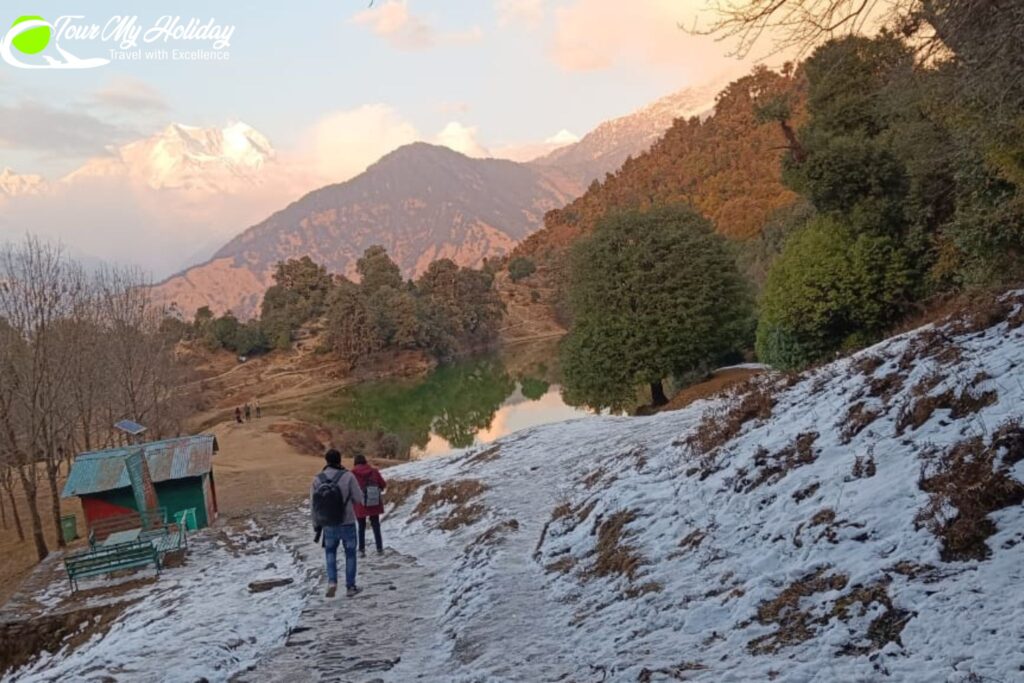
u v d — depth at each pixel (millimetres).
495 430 57781
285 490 32312
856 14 7484
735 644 5945
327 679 7520
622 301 38281
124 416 43875
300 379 110812
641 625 6988
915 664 4664
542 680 6254
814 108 29500
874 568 5941
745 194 158500
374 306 120375
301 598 11688
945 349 9445
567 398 42000
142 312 52188
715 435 11750
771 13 7461
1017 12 7594
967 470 6469
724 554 7680
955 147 20266
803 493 7918
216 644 10078
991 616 4844
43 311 31812
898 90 13094
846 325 26609
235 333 118812
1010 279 15914
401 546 15203
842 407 9648
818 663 5066
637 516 9844
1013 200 16469
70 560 18000
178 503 25234
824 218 27094
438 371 118750
